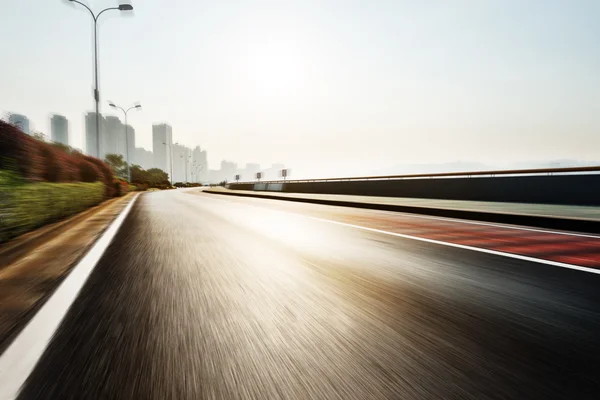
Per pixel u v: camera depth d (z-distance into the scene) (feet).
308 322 6.75
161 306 7.55
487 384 4.61
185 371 4.90
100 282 9.39
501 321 6.83
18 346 5.59
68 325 6.46
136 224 22.99
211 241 16.34
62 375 4.75
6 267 11.15
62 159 32.91
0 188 12.97
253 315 7.08
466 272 10.68
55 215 20.44
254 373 4.88
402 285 9.30
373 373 4.90
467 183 47.83
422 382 4.67
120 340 5.85
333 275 10.29
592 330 6.39
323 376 4.82
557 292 8.68
